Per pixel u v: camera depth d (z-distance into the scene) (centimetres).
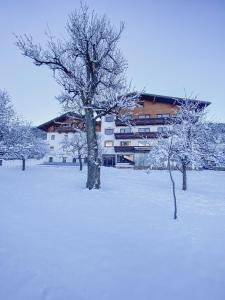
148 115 4794
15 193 1424
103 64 1750
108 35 1744
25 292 410
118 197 1405
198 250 644
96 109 1694
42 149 3803
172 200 1416
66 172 3023
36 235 702
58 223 840
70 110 1762
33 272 482
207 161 2194
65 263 530
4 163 4647
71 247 625
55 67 1709
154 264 548
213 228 870
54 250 599
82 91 1722
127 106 1727
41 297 398
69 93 1753
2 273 471
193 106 2361
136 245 663
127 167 4538
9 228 750
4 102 2622
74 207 1112
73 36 1727
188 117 2227
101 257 572
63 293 414
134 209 1122
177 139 2066
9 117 2656
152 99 4806
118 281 464
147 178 2812
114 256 582
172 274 502
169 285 457
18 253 568
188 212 1123
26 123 3481
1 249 586
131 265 537
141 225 863
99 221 891
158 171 3550
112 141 4934
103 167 4000
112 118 4984
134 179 2636
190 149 2034
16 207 1055
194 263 560
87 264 531
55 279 459
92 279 467
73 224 837
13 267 498
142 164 4525
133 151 4594
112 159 4888
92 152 1675
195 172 3484
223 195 1808
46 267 506
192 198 1541
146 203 1274
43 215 940
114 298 407
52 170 3294
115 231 779
